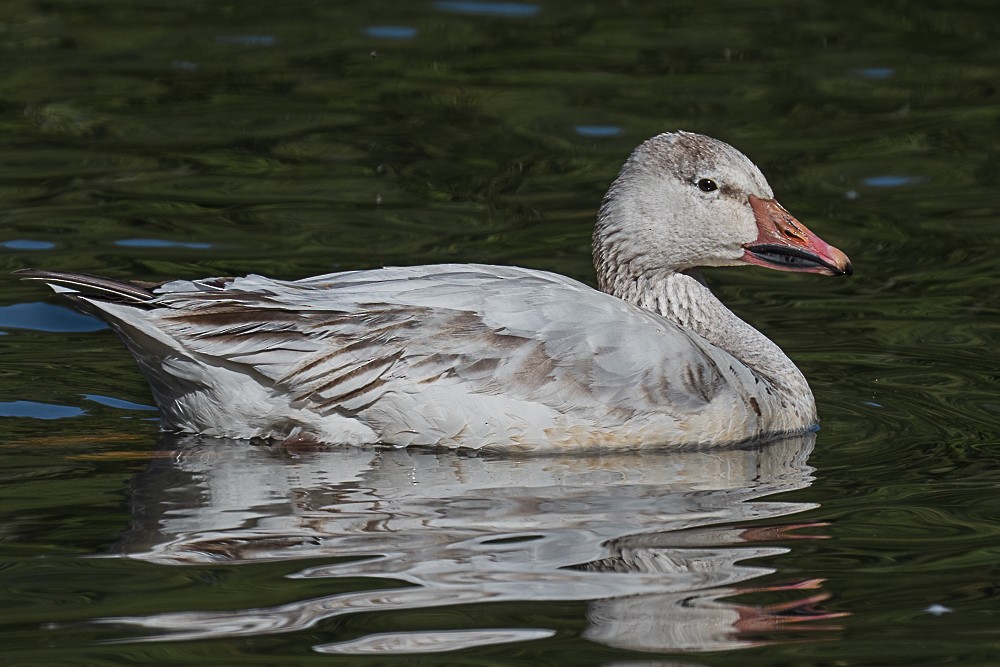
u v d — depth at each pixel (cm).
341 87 2228
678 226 1371
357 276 1262
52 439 1226
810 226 1802
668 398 1239
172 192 1853
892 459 1218
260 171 1930
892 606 930
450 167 1955
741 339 1374
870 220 1822
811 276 1730
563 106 2161
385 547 1008
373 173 1933
